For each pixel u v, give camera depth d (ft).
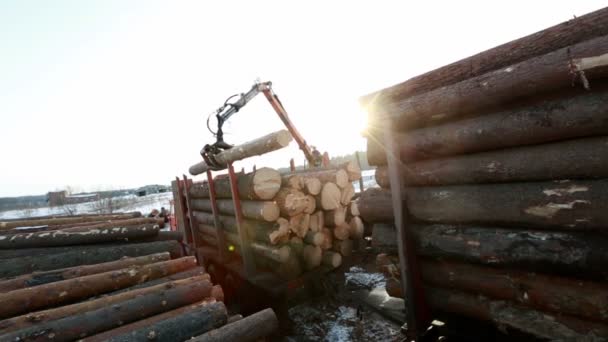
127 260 11.57
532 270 6.82
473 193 7.79
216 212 23.43
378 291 16.40
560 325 6.61
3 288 9.27
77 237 13.74
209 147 22.62
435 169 8.54
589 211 5.91
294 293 17.57
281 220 18.21
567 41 6.14
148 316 8.55
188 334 7.68
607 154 5.70
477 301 8.07
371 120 9.57
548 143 6.69
